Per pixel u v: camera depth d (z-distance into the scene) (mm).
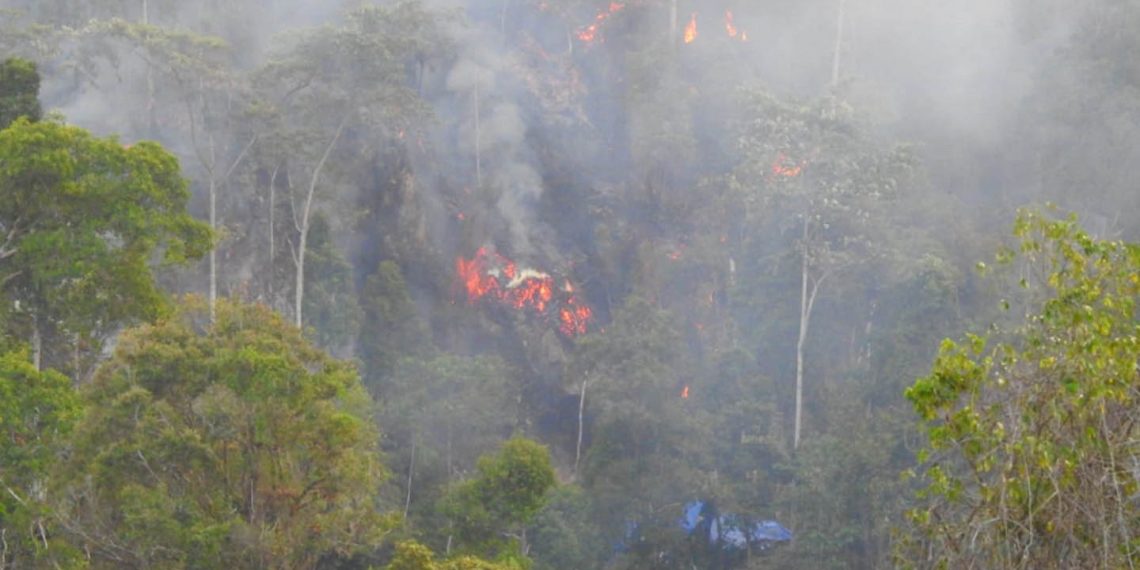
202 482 44062
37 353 54094
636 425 80750
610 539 78250
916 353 79312
